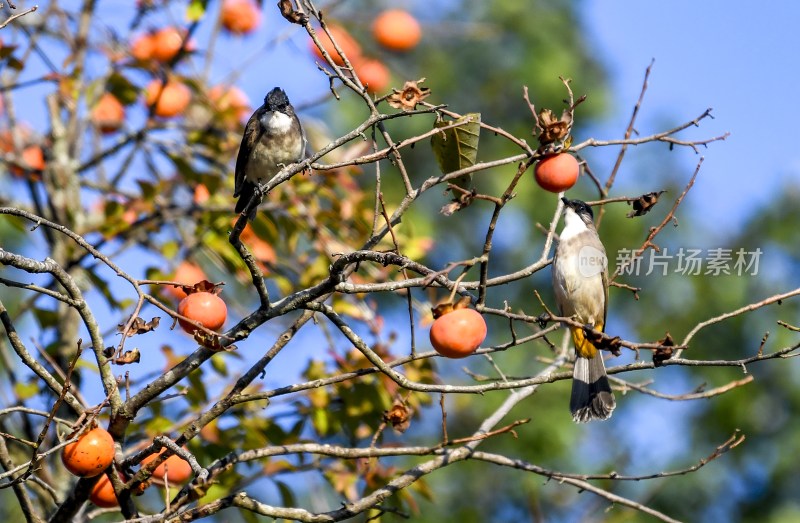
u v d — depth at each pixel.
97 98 11.33
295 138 10.07
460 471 14.16
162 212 10.87
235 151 11.65
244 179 10.38
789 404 14.62
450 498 14.01
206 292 6.74
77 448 6.49
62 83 10.91
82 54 11.50
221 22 11.77
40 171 11.12
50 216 10.95
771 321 14.73
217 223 10.69
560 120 6.84
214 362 9.74
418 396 9.73
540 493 13.95
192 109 12.16
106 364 7.19
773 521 14.05
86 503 8.52
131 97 11.20
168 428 8.83
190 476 8.84
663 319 14.85
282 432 9.35
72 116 11.43
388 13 11.15
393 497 9.20
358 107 15.26
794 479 14.45
